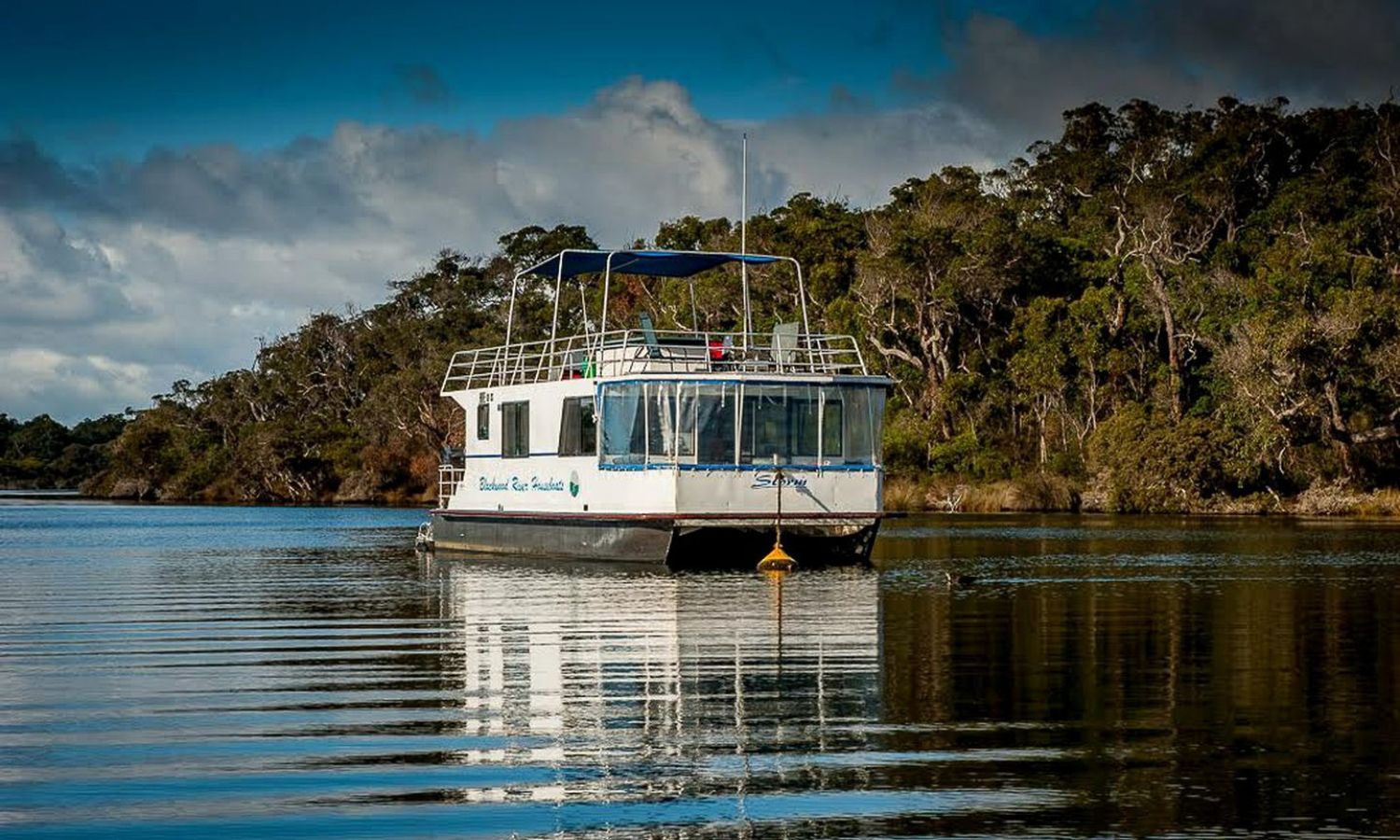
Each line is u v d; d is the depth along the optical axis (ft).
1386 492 221.05
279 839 35.60
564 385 110.83
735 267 305.53
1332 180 296.30
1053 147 346.54
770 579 97.19
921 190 330.54
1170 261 271.08
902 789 39.24
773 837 35.45
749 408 104.01
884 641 65.31
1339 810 37.17
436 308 421.18
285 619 77.41
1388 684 53.93
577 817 37.06
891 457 263.08
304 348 426.92
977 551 129.70
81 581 104.42
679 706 50.08
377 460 351.67
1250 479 232.12
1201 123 330.95
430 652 63.46
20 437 642.63
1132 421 238.89
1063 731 45.85
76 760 42.91
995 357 285.23
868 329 285.64
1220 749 43.32
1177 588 90.58
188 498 392.27
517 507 118.21
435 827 36.40
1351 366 225.15
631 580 96.68
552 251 393.91
